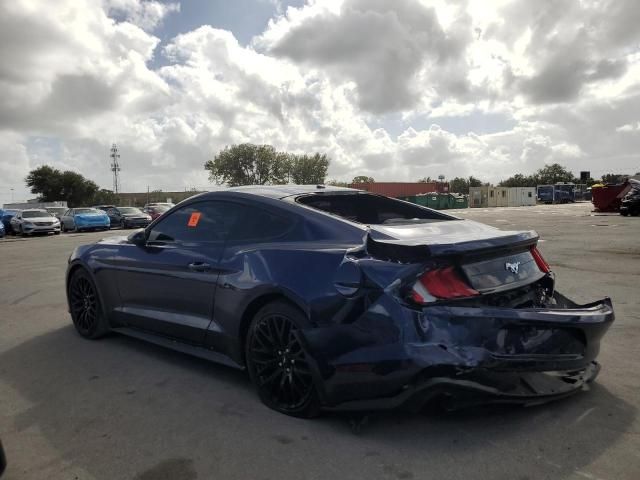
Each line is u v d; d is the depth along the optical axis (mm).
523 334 2879
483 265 3033
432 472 2598
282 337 3301
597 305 3383
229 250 3777
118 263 4695
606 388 3592
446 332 2730
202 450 2885
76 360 4520
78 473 2682
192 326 3973
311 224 3461
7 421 3322
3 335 5449
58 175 80500
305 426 3148
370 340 2861
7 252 16562
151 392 3746
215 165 80312
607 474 2539
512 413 3221
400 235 3203
